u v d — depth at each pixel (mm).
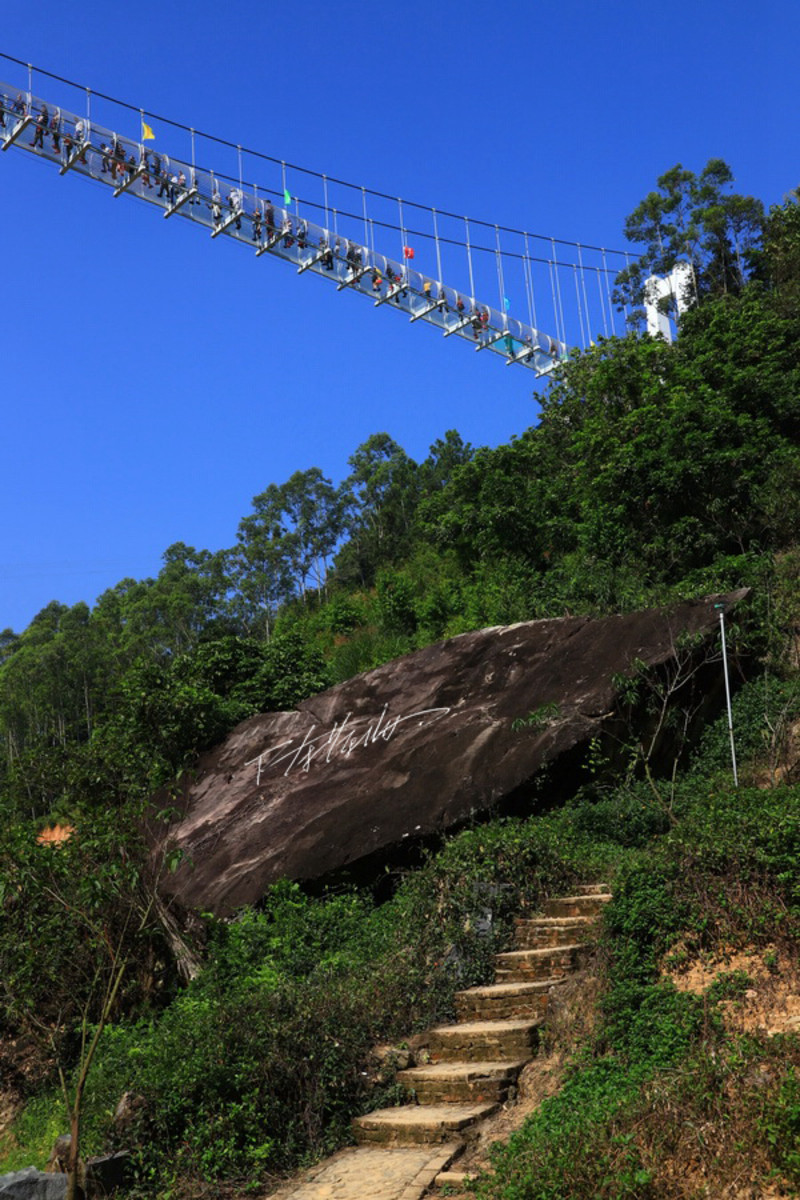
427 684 16125
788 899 7336
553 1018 7535
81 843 8398
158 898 10258
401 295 37125
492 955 8875
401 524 56250
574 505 26297
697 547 19781
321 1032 7562
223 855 14000
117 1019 10742
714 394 22391
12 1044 10812
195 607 54188
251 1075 7105
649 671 13508
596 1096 6066
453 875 9703
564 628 15555
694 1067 5707
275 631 39188
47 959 9742
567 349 43906
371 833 12953
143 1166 6617
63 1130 8688
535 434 31875
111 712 17984
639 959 7402
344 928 11219
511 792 12734
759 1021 6371
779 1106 4918
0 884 7871
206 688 19656
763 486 19938
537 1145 5520
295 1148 6840
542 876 9805
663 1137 5098
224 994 9484
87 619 63969
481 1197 5301
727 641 14273
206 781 16641
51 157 28672
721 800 9422
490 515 27156
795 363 24578
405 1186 5820
